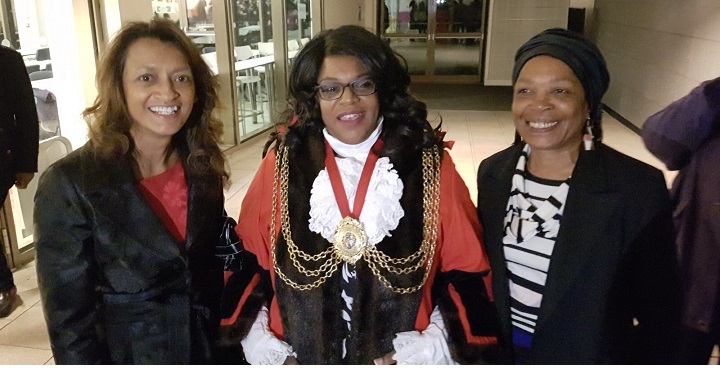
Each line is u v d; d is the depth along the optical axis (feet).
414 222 4.79
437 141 5.05
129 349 4.91
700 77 19.49
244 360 5.26
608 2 32.55
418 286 4.76
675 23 21.71
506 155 5.21
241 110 23.43
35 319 10.43
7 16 12.56
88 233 4.70
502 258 4.91
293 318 4.83
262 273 5.26
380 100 4.80
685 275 5.60
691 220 5.63
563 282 4.58
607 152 4.74
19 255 12.59
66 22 13.47
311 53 4.76
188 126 5.29
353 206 4.79
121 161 4.79
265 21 24.79
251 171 19.35
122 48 4.76
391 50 4.83
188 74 4.91
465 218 4.93
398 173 4.84
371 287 4.70
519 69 4.83
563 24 37.91
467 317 4.85
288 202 4.91
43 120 13.46
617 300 4.64
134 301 4.85
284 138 5.09
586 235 4.54
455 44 42.22
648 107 24.34
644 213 4.46
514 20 38.52
